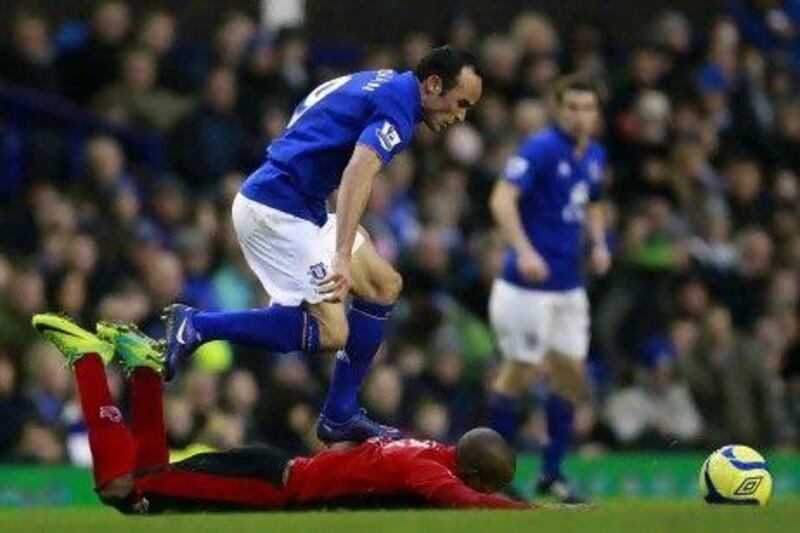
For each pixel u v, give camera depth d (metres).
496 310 46.19
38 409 49.41
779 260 68.81
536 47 68.00
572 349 46.25
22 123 59.72
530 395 56.88
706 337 61.97
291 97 63.53
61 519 31.09
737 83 72.38
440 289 59.31
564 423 46.19
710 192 68.12
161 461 32.75
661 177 67.81
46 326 32.62
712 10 79.31
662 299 62.69
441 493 31.17
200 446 48.31
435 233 59.53
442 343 56.47
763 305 66.50
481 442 31.72
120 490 32.03
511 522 28.31
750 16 77.50
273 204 35.16
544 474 46.19
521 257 44.84
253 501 32.00
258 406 52.41
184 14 72.69
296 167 35.09
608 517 29.55
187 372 51.97
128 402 50.19
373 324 36.09
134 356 32.69
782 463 58.41
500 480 31.86
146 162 60.56
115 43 61.91
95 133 60.28
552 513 30.31
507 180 45.31
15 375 49.97
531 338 45.97
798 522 29.08
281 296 35.34
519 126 64.94
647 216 63.97
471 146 64.50
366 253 36.03
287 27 65.00
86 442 50.19
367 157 33.78
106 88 61.72
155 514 31.80
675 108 69.38
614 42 73.38
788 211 70.69
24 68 59.84
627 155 67.94
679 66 70.25
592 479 54.88
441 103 34.69
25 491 47.56
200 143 60.25
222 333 34.84
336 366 36.31
